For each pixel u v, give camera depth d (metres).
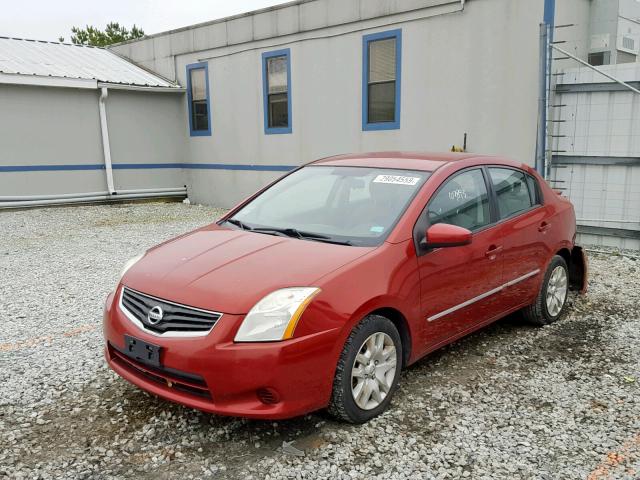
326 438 3.24
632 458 3.07
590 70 8.22
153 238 9.85
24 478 2.88
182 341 3.01
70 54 16.27
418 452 3.11
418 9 9.94
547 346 4.68
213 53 14.16
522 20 8.74
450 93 9.77
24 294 6.27
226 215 4.54
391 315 3.56
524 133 8.98
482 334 4.97
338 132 11.65
